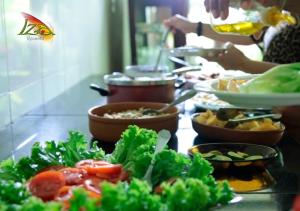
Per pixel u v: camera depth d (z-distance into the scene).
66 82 1.82
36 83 1.43
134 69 1.68
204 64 1.99
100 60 2.63
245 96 0.67
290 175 0.82
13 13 1.22
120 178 0.63
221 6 0.91
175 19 1.98
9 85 1.20
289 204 0.68
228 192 0.57
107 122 1.00
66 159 0.70
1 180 0.58
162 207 0.49
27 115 1.33
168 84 1.34
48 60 1.56
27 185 0.56
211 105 1.25
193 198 0.51
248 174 0.83
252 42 2.00
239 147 0.91
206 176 0.59
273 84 0.70
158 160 0.63
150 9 2.91
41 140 1.06
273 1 0.88
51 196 0.54
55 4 1.63
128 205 0.46
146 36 2.97
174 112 1.08
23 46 1.31
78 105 1.49
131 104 1.18
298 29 1.67
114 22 3.12
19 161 0.67
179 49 1.74
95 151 0.74
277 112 1.17
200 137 1.08
